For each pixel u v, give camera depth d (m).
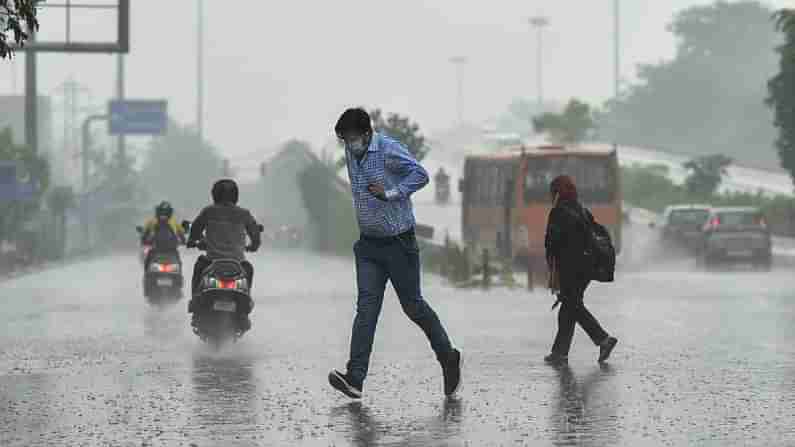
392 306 50.38
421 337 37.22
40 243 123.00
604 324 41.41
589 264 30.38
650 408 23.59
